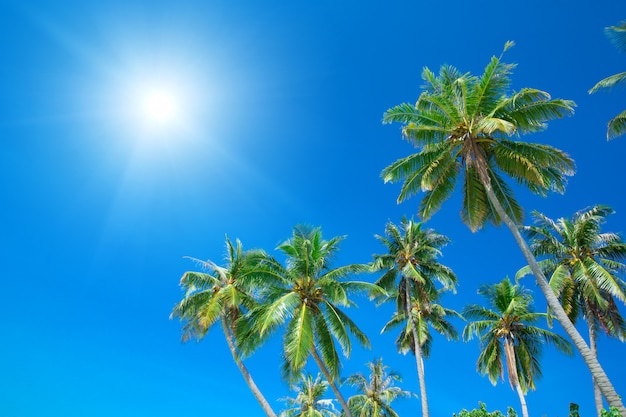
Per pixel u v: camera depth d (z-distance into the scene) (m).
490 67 18.95
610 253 27.03
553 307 15.98
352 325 24.25
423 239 31.31
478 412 30.09
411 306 31.92
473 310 32.94
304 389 44.72
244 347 23.50
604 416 16.78
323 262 23.89
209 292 28.34
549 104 18.50
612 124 19.53
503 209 19.59
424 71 20.98
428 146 20.03
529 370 30.50
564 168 18.22
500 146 19.14
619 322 26.53
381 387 41.88
